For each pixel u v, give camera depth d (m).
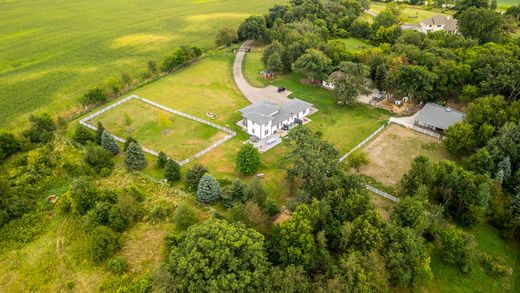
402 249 48.94
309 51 108.25
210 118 93.38
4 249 57.28
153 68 117.88
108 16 184.50
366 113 95.12
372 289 44.44
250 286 43.34
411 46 107.75
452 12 170.38
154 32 162.00
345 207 52.81
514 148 66.31
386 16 142.62
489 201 60.22
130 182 70.38
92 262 54.12
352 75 95.19
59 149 80.56
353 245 48.75
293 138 65.62
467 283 52.28
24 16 182.62
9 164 76.50
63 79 118.25
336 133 86.62
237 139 84.62
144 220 60.78
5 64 130.50
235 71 122.25
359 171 73.19
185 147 82.12
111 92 105.25
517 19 141.00
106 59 134.12
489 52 99.19
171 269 45.72
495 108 77.94
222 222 50.09
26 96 107.75
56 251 56.62
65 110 100.25
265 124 82.69
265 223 55.81
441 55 101.88
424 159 65.12
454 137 74.75
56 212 63.62
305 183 62.19
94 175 72.00
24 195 67.19
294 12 151.12
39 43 149.25
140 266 52.94
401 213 54.50
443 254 54.69
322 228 52.38
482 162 66.12
